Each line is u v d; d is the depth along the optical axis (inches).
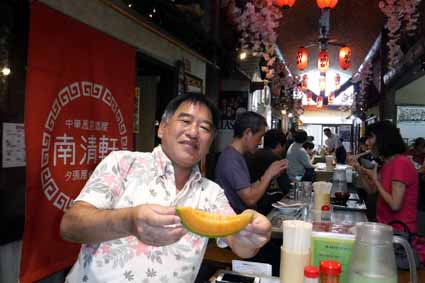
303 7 342.3
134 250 52.4
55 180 91.0
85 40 101.7
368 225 53.5
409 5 231.1
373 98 482.6
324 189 121.1
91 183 53.2
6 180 79.8
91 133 104.9
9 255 83.6
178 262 54.5
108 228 42.4
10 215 80.9
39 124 85.7
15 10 81.0
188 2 175.8
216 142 306.3
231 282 62.7
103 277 51.7
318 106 842.8
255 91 354.6
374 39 429.1
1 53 78.4
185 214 39.0
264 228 46.6
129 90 126.3
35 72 84.4
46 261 88.8
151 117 173.8
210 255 113.6
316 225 67.9
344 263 57.8
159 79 171.5
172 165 57.7
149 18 138.5
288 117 755.4
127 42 126.8
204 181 62.6
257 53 267.4
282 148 179.6
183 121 55.5
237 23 253.6
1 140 78.3
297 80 655.1
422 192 235.5
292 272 53.6
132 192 55.0
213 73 231.6
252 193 115.0
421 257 84.4
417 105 366.0
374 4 323.9
